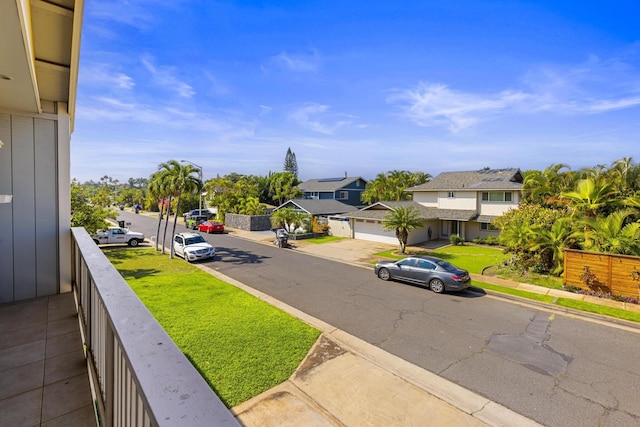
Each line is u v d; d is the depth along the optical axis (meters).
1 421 2.17
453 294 11.55
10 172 4.42
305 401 5.34
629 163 21.14
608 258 11.31
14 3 1.79
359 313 9.49
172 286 11.71
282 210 26.17
